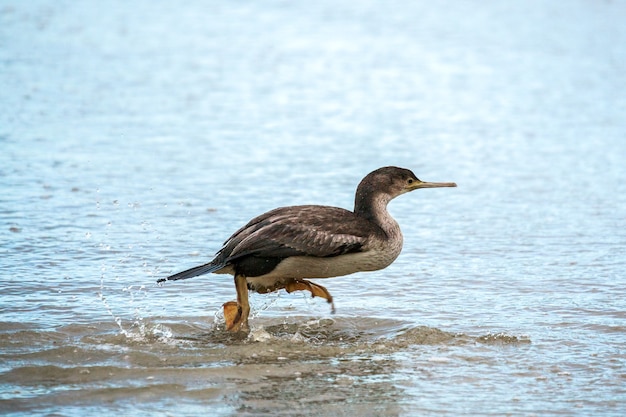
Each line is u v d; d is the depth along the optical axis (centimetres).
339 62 2884
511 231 1554
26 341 1092
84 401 936
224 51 3003
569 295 1267
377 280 1341
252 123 2247
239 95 2506
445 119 2297
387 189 1198
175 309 1220
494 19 3500
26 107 2316
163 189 1750
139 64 2812
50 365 1023
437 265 1400
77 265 1368
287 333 1155
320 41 3153
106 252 1425
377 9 3666
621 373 1014
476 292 1287
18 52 2900
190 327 1161
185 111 2338
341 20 3481
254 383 986
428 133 2177
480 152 2033
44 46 2997
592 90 2556
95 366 1023
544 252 1450
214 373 1010
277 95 2517
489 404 939
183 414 910
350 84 2644
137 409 920
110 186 1761
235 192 1739
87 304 1223
